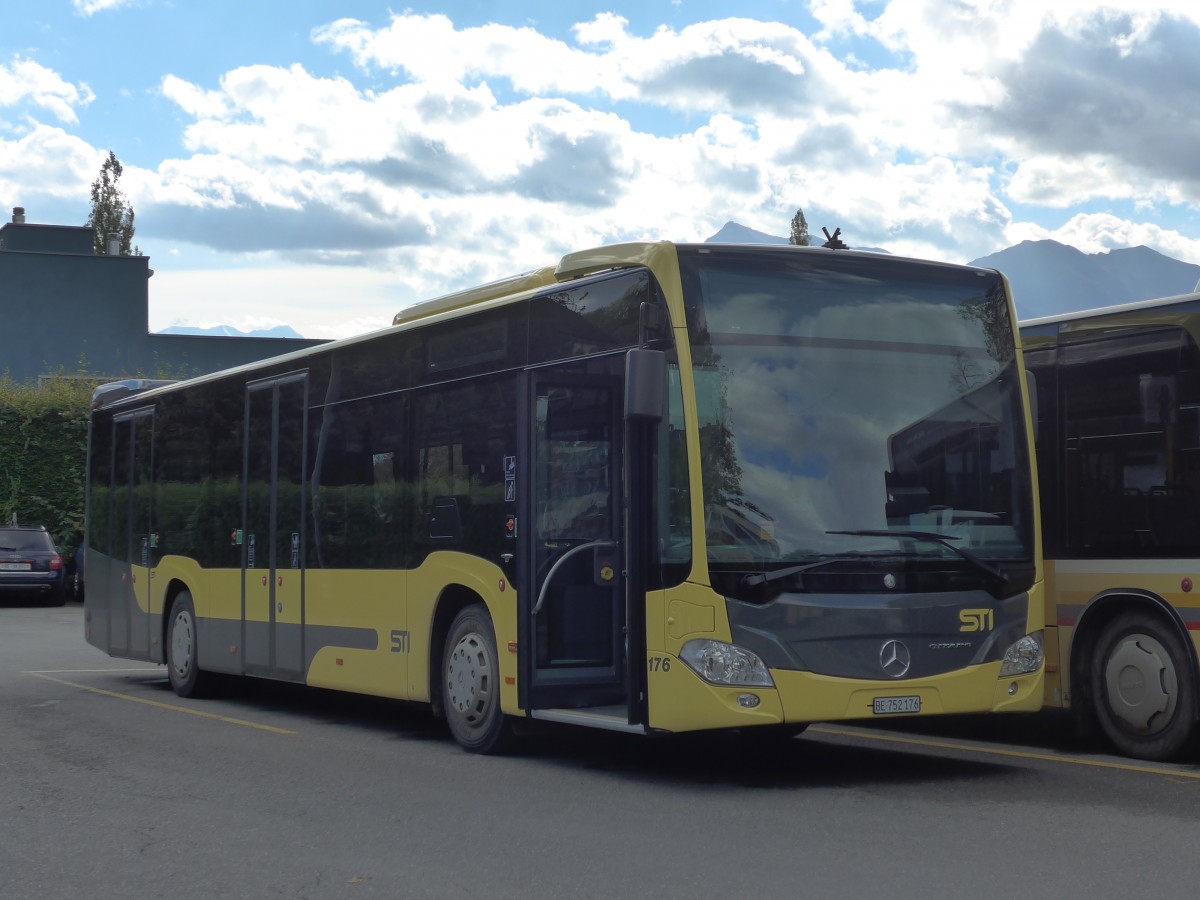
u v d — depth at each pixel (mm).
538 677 10453
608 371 10031
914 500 9602
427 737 12352
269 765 10555
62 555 36906
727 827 7973
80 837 7898
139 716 13992
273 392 14484
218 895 6594
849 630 9234
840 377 9656
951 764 10477
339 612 13023
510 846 7527
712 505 9203
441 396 11750
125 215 81000
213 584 15500
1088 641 11062
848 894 6383
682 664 9180
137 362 50969
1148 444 10531
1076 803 8680
